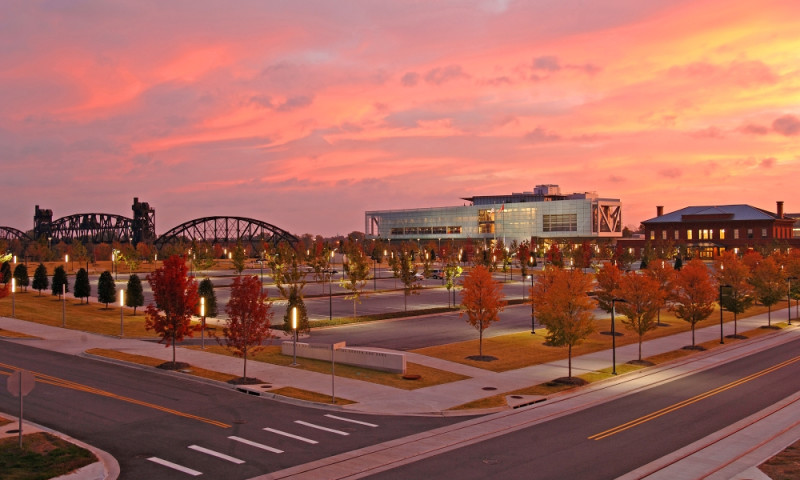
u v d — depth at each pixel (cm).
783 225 17225
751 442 2702
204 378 3719
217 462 2355
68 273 12144
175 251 16100
